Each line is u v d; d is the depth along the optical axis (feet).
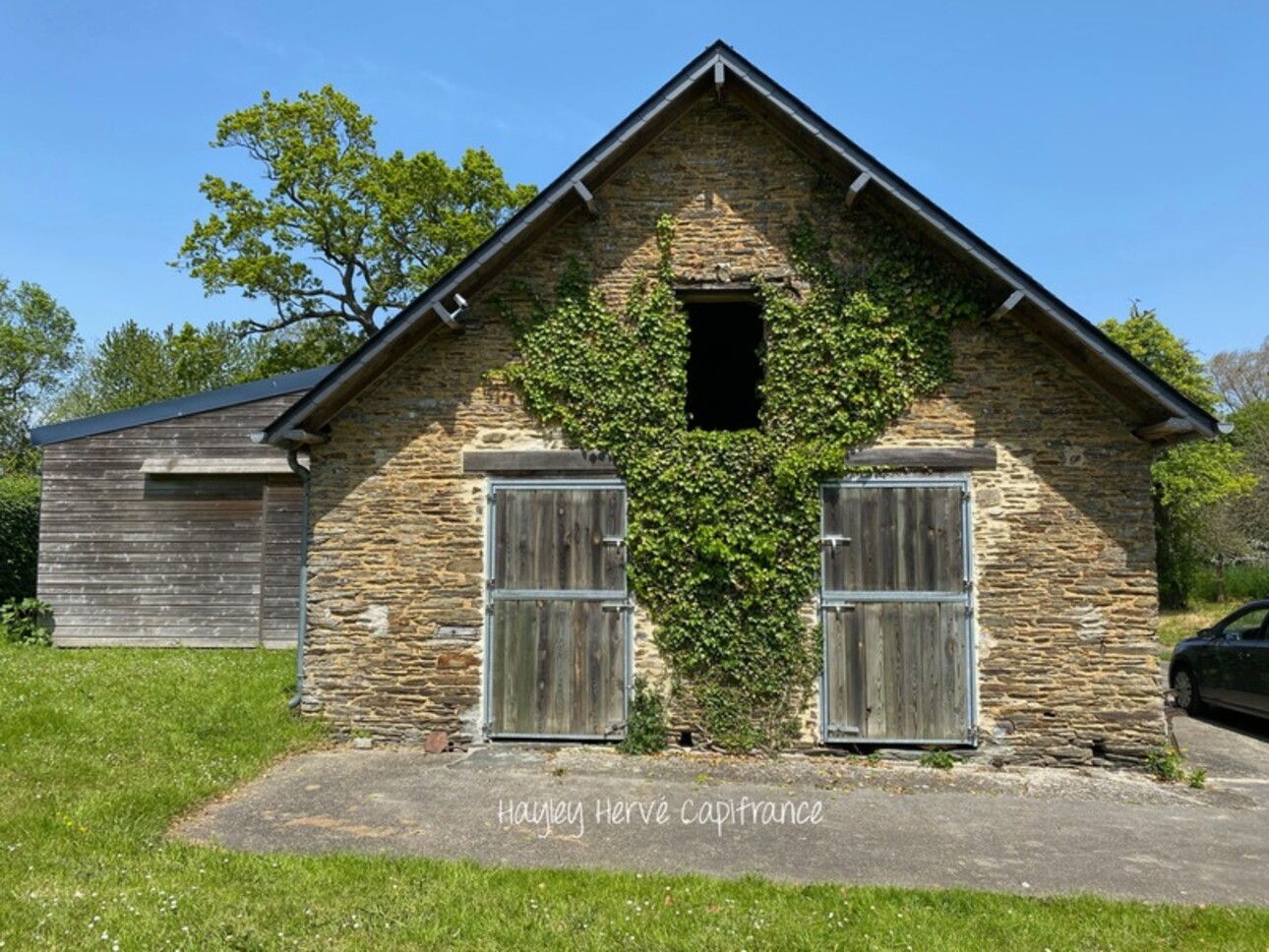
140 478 45.55
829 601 27.43
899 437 27.68
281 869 17.47
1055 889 17.48
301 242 85.97
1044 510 27.12
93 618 44.98
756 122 28.91
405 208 84.89
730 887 17.06
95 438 45.80
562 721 28.02
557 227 29.01
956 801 23.29
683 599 27.78
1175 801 23.68
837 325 27.94
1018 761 26.61
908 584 27.35
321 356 92.12
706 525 27.66
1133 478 26.89
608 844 19.66
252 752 25.81
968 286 27.71
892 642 27.30
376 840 19.67
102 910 15.03
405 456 29.04
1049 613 26.91
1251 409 103.71
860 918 15.65
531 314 28.84
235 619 44.70
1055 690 26.76
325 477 29.22
